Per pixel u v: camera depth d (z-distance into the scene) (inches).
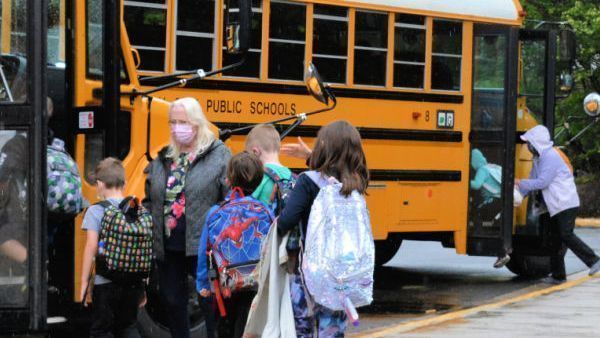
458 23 531.2
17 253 272.5
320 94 415.2
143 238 289.0
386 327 398.0
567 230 523.5
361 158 249.3
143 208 292.0
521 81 565.0
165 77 365.4
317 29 475.2
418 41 514.9
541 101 562.9
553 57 560.1
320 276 241.4
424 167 520.4
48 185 285.4
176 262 302.0
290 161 470.6
